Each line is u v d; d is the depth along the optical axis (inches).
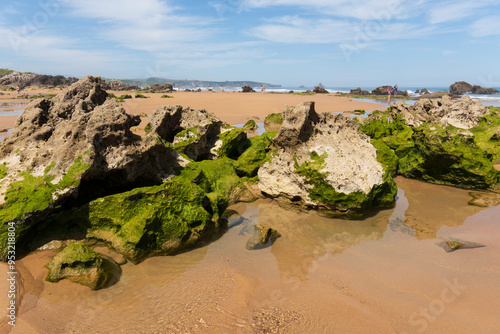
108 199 263.3
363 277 224.5
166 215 265.7
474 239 272.7
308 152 350.0
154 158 318.0
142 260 249.9
